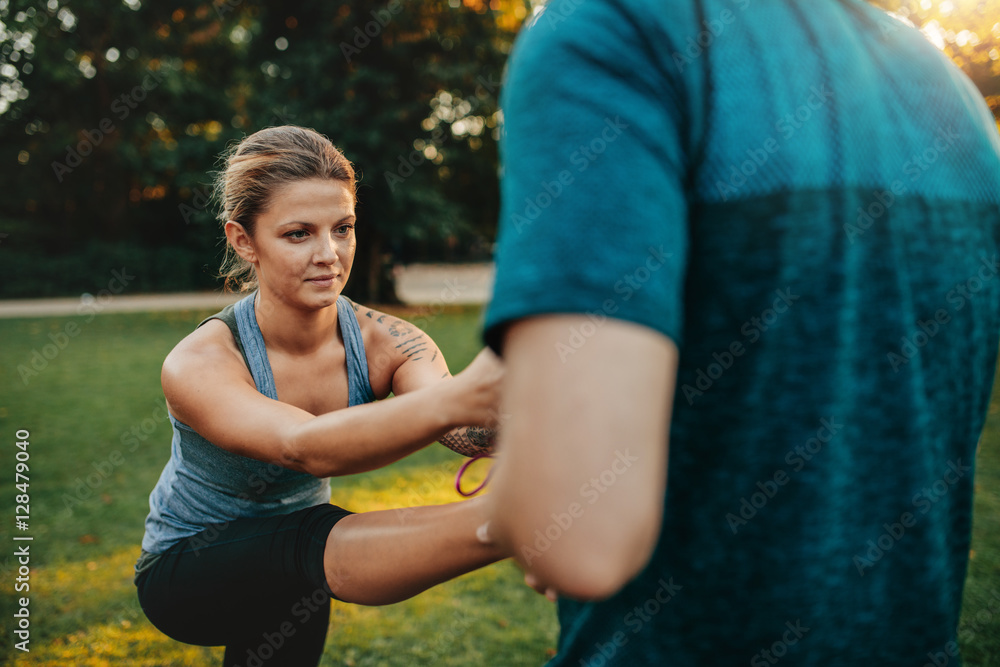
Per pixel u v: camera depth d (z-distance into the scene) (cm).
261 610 128
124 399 674
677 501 58
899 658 62
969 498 68
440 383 73
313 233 129
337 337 143
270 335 135
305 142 133
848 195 53
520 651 268
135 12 1700
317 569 100
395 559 85
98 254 1922
